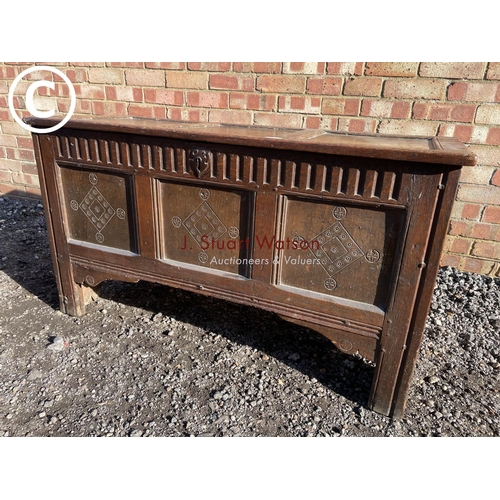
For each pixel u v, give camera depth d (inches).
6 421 67.5
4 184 177.0
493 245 110.0
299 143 61.1
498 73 95.9
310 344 90.3
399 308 64.3
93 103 144.6
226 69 119.9
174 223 77.5
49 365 80.0
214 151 68.4
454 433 68.3
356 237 64.4
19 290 106.4
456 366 84.2
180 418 69.5
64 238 89.2
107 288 109.0
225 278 76.2
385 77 104.7
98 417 69.0
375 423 69.9
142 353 84.6
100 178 81.1
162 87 130.8
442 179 56.2
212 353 85.7
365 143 62.9
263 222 69.2
